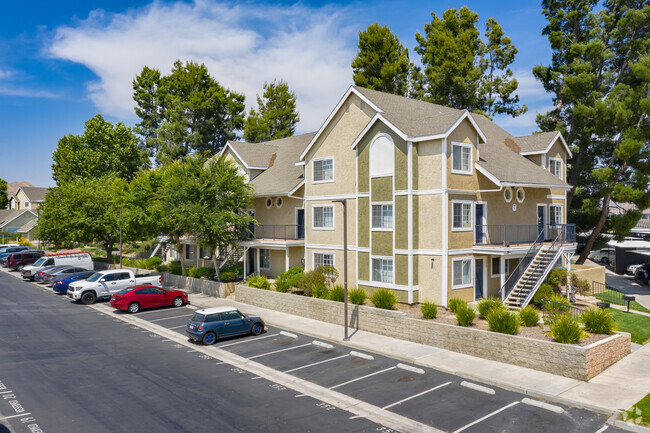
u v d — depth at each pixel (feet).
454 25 174.81
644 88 116.06
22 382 52.85
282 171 123.65
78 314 91.09
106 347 67.72
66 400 47.60
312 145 104.37
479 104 176.96
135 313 91.81
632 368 55.42
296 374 55.83
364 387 51.16
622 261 142.82
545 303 74.74
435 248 81.82
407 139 82.58
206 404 46.65
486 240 88.43
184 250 150.61
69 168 229.66
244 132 231.91
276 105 237.45
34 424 41.98
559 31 143.13
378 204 89.10
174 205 106.83
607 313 63.41
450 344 63.87
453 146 82.53
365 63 184.24
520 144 108.27
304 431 40.63
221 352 65.41
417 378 53.78
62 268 126.93
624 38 128.26
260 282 99.55
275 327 79.82
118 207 147.54
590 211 127.13
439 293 81.25
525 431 40.16
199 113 227.81
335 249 99.60
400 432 40.50
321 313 82.69
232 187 108.27
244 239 114.73
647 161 116.26
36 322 83.71
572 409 44.65
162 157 214.90
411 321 68.54
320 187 102.94
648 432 39.01
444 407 45.52
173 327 80.33
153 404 46.62
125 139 243.19
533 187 97.96
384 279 88.69
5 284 130.62
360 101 94.22
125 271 107.86
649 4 126.11
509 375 53.36
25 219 284.41
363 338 70.74
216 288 109.19
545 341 54.90
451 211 81.41
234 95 238.07
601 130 124.26
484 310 71.15
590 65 126.62
